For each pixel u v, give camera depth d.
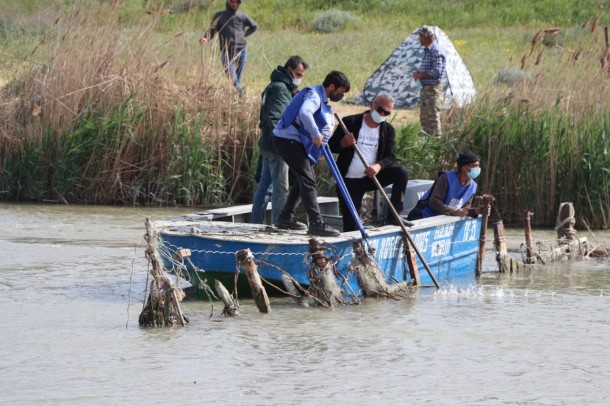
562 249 33.31
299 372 19.12
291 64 28.84
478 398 17.77
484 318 23.80
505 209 41.25
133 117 44.50
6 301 25.02
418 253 26.97
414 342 21.44
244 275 24.97
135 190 44.09
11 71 49.94
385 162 27.61
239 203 45.00
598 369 19.61
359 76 64.38
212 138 44.88
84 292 26.22
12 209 42.28
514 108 41.94
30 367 19.28
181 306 24.94
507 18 92.38
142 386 18.17
